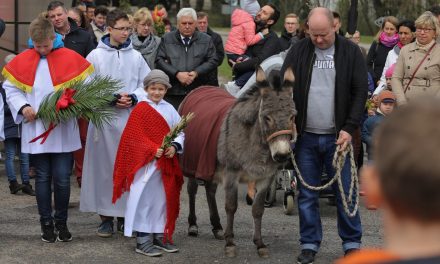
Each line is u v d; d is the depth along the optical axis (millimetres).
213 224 7477
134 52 7500
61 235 7152
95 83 6898
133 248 7031
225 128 6535
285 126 5969
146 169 6758
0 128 6988
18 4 12109
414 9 25375
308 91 6352
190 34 9742
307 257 6500
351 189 6375
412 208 1450
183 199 9250
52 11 9758
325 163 6547
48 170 7020
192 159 6973
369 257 1536
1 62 12094
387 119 1514
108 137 7199
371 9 29625
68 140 6898
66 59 6957
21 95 6832
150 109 6852
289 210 8562
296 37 10438
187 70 9695
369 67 11906
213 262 6660
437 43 8500
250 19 10562
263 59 10406
